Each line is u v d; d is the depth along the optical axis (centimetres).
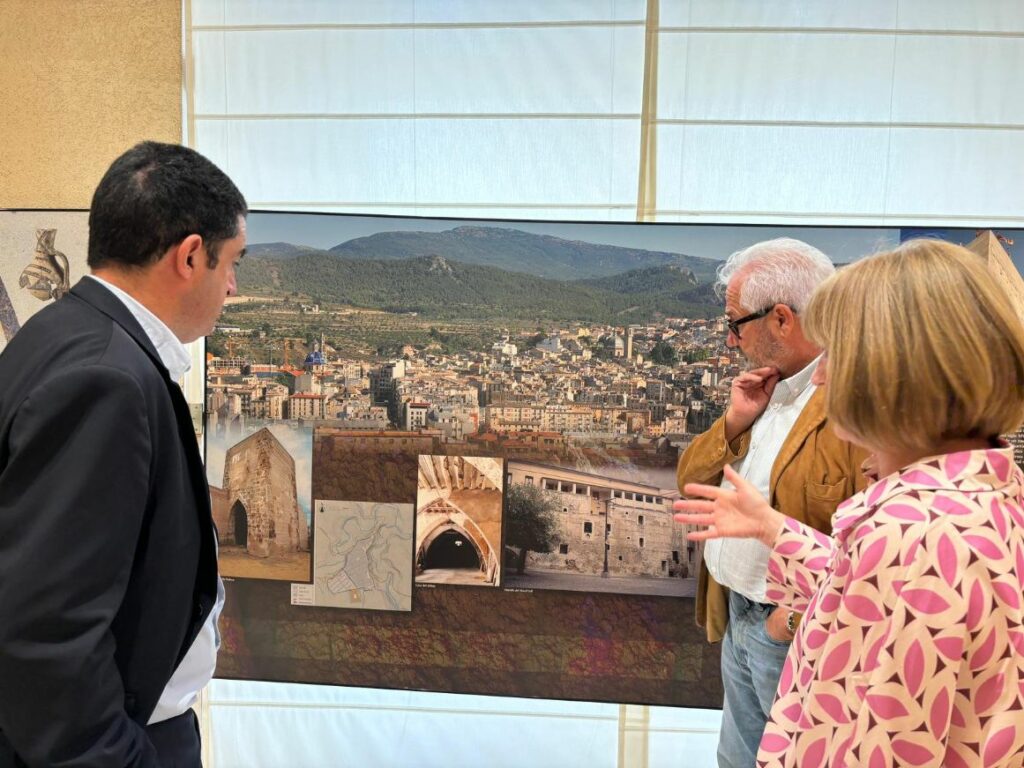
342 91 201
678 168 196
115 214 98
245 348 197
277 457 199
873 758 69
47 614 80
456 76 198
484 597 197
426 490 197
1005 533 69
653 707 205
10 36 203
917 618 67
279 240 196
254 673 203
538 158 199
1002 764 67
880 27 189
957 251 72
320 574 200
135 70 202
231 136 204
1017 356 69
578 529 193
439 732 212
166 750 108
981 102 189
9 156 206
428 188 201
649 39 193
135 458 87
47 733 81
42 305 206
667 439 190
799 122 192
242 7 200
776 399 149
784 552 105
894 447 75
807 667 81
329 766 214
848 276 77
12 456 84
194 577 101
